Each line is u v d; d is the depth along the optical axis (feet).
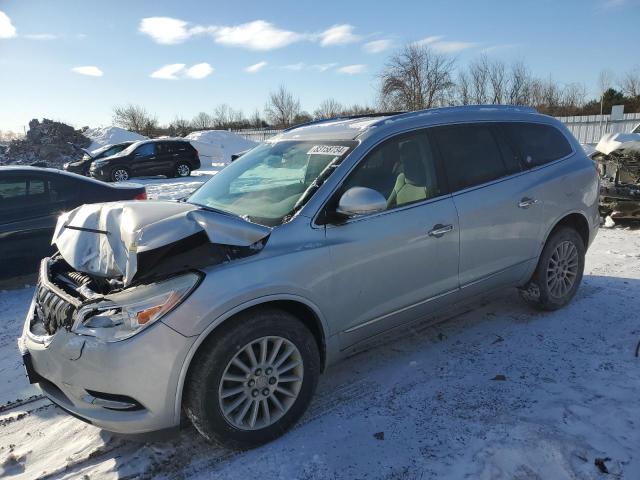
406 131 11.82
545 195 13.92
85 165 71.82
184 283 8.66
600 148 27.04
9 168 20.17
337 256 10.16
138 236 8.75
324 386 11.75
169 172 71.51
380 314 11.10
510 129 13.87
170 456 9.57
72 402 9.04
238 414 9.35
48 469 9.46
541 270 14.38
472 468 8.77
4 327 16.55
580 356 12.45
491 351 12.94
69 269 10.94
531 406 10.46
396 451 9.37
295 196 10.63
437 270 11.82
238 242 9.09
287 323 9.58
